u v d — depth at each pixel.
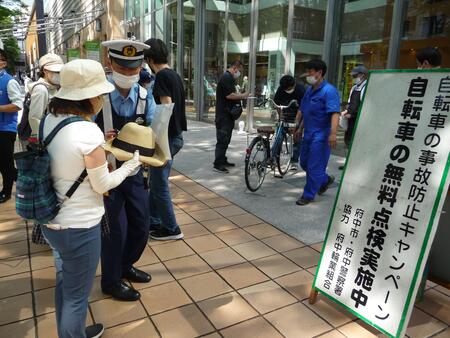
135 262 2.84
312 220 4.12
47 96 3.29
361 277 2.32
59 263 2.04
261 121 9.74
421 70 2.18
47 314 2.48
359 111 2.46
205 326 2.40
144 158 2.21
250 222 4.05
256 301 2.66
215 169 6.14
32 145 1.71
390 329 2.14
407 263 2.10
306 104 4.50
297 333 2.35
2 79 4.23
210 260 3.22
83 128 1.70
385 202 2.24
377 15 6.72
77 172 1.72
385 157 2.27
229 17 10.53
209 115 11.80
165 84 3.30
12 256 3.24
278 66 9.00
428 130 2.11
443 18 5.84
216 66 11.29
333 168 6.39
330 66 7.65
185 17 12.37
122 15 17.33
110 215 2.46
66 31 30.86
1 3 21.94
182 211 4.34
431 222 2.03
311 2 7.89
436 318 2.52
